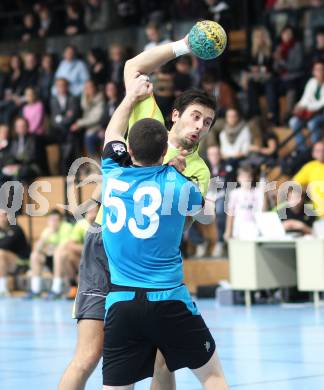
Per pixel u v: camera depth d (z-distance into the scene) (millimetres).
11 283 34531
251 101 35406
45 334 21750
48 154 40094
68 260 31266
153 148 9352
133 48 41750
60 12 46531
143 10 42812
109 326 9242
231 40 40344
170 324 9102
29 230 34938
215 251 31203
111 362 9234
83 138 38438
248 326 21766
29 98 40000
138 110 10344
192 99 10227
